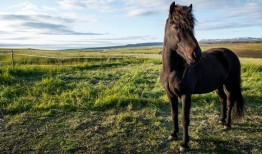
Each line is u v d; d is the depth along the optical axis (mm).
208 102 7758
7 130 5887
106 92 8328
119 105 7328
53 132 5789
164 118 6602
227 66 5898
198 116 6727
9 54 32250
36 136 5605
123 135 5641
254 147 5141
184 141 4988
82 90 8547
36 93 8312
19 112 6883
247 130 5926
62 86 9109
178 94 4859
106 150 5051
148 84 9953
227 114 6156
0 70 10867
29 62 22547
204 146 5164
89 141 5391
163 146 5211
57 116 6664
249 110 7180
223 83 5926
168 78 4746
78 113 6852
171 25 4316
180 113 6887
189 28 4070
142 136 5598
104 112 6941
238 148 5090
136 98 7574
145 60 19719
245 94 8250
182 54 4312
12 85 9078
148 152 4988
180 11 4164
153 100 7559
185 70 4645
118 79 10867
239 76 6121
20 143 5328
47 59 23984
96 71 12719
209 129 5961
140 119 6465
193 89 4898
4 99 7559
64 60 22641
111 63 16266
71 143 5297
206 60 5391
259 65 14102
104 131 5836
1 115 6688
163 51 4785
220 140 5402
